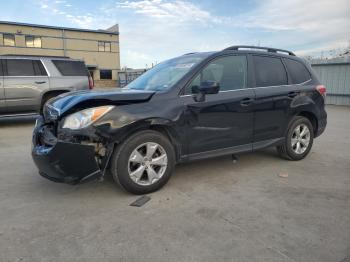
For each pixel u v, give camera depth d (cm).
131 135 352
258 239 271
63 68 905
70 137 327
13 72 837
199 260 242
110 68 3944
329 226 295
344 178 435
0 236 276
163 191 380
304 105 508
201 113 396
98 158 341
